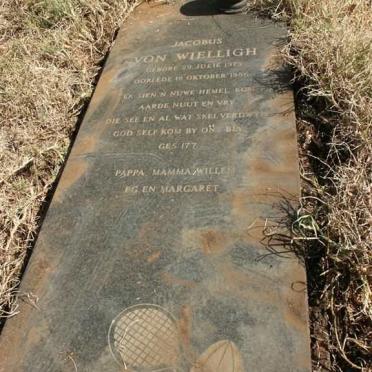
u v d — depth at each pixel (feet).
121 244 3.18
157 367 2.66
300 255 3.01
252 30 4.55
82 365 2.72
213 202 3.29
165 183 3.43
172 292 2.92
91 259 3.14
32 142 4.28
